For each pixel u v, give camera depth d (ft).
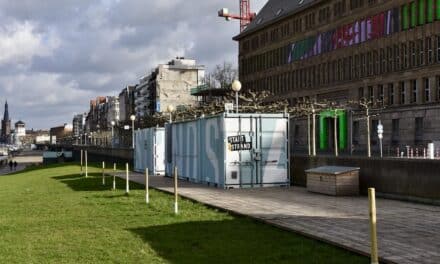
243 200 59.26
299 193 66.90
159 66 545.44
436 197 52.49
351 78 276.41
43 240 38.86
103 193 73.26
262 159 77.87
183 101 545.44
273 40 359.46
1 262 32.01
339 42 286.87
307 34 318.04
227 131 76.64
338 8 287.69
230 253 32.89
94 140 566.77
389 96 250.16
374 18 259.80
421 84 229.66
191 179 91.20
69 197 69.82
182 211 52.11
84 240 38.52
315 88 309.22
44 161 409.08
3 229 44.19
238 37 404.98
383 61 253.85
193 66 554.05
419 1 232.12
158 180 95.76
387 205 53.01
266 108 255.50
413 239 34.94
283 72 345.72
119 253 33.91
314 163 75.31
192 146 90.43
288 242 35.47
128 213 51.83
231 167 76.64
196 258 31.94
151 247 35.47
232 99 307.17
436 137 214.90
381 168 60.34
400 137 234.99
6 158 552.82
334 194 62.39
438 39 222.69
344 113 253.65
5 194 81.20
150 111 549.13
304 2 323.98
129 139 357.41
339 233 37.35
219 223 44.27
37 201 66.59
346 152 252.01
